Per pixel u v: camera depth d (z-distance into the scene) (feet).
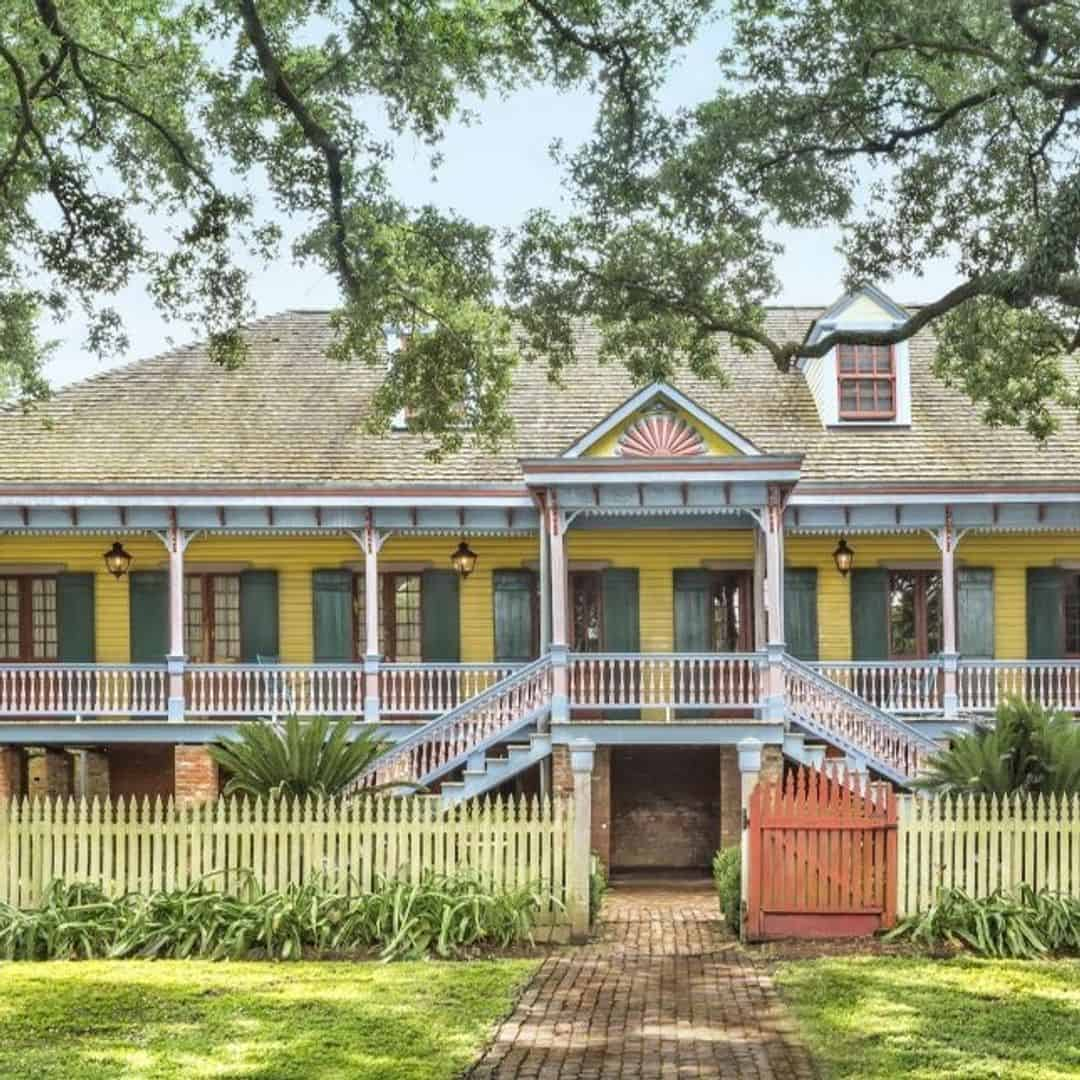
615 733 77.00
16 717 85.15
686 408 80.23
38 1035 38.86
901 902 54.03
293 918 52.06
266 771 61.36
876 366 93.61
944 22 58.34
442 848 55.36
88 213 68.08
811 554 90.53
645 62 62.90
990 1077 34.04
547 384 97.25
